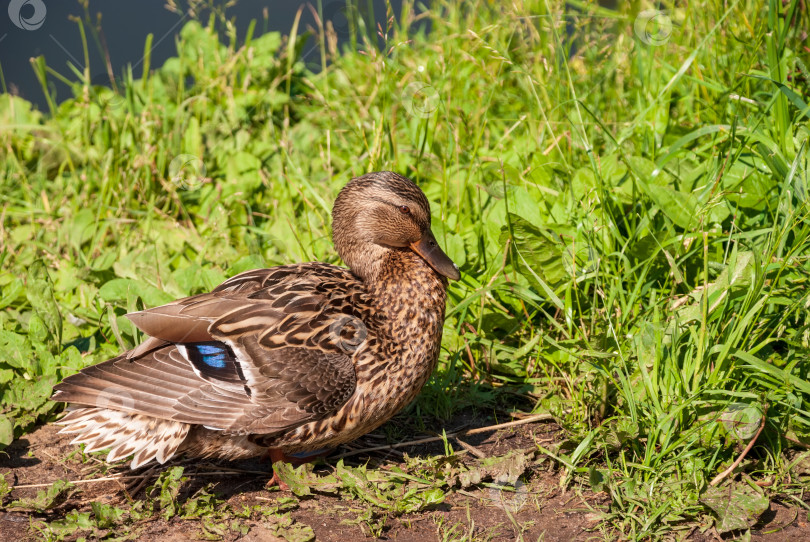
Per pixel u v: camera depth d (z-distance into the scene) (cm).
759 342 793
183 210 1173
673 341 742
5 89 1469
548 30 1232
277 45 1525
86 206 1227
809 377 753
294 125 1407
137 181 1202
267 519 686
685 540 641
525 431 806
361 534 667
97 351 913
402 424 834
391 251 791
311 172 1248
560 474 730
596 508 681
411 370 746
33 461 775
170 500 689
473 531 663
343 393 709
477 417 843
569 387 811
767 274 817
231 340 701
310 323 717
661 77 1160
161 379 679
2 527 679
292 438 718
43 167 1327
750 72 1023
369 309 746
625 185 979
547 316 827
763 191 916
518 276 907
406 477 722
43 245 1101
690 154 1023
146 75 1397
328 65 1572
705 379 732
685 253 884
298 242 1032
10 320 972
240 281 771
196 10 1540
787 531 650
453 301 938
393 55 1384
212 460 784
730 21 1143
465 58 1203
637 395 754
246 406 689
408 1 1550
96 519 677
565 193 1002
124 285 958
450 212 1073
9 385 842
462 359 900
